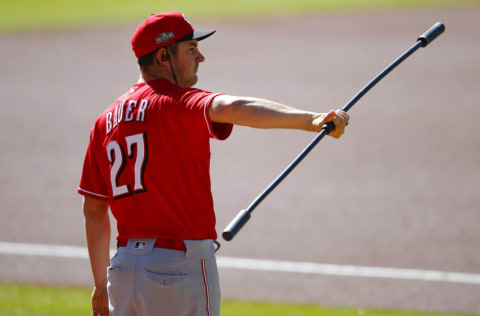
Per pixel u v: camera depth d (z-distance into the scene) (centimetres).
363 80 5400
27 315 1962
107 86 5631
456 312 2066
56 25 7638
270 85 5341
